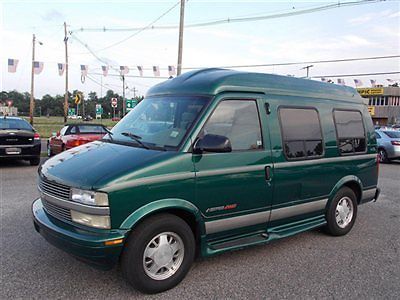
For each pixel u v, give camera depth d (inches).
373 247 200.7
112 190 128.7
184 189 144.4
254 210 169.9
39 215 152.6
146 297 138.7
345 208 220.8
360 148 229.9
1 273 154.2
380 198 332.8
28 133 451.5
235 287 148.4
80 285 146.0
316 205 201.6
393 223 251.0
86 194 130.3
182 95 168.6
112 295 139.2
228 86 163.5
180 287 147.5
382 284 154.4
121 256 136.6
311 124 197.2
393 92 2417.6
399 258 184.9
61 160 159.0
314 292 145.9
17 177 380.8
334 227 214.2
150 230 137.2
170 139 152.1
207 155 150.9
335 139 210.7
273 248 195.6
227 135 160.1
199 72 178.4
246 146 165.8
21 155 446.9
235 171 159.3
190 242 149.3
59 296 137.0
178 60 765.3
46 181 149.3
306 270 167.2
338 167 211.5
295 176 185.5
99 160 145.3
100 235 128.6
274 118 178.5
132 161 139.2
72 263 165.6
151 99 185.0
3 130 437.1
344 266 172.9
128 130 174.1
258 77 178.2
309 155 193.9
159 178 138.2
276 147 176.7
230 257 180.5
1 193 302.0
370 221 255.6
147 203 136.1
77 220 133.3
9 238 195.2
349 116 225.0
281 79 189.8
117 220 130.4
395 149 605.9
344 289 149.2
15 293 138.0
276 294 143.5
